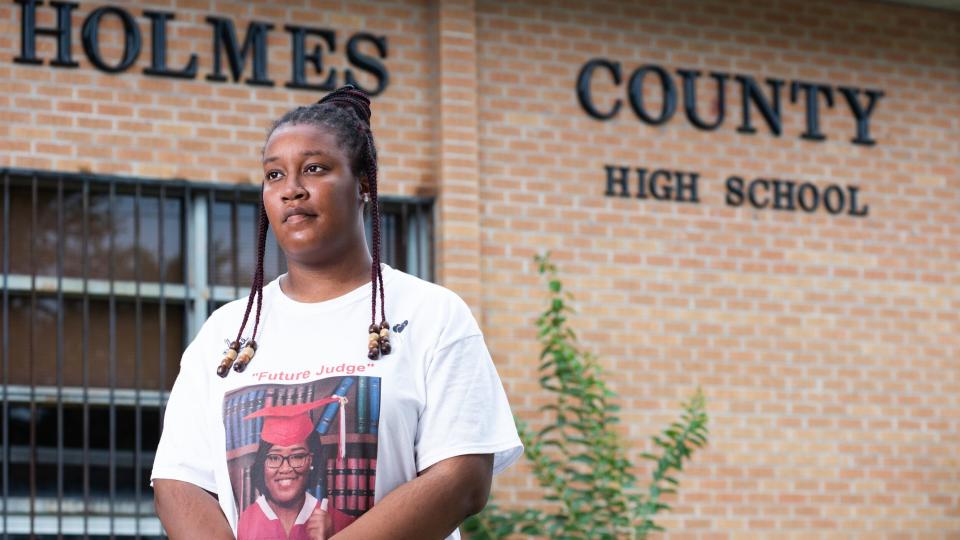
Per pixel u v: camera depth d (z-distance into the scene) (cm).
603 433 766
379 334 244
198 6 764
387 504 233
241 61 768
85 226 730
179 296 750
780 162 880
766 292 863
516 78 824
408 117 802
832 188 891
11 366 721
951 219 921
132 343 743
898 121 917
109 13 747
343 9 796
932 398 897
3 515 710
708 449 836
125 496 733
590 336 817
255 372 246
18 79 728
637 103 847
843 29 909
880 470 876
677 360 835
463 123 799
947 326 909
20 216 729
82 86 738
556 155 825
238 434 242
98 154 736
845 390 874
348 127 254
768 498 846
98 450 730
